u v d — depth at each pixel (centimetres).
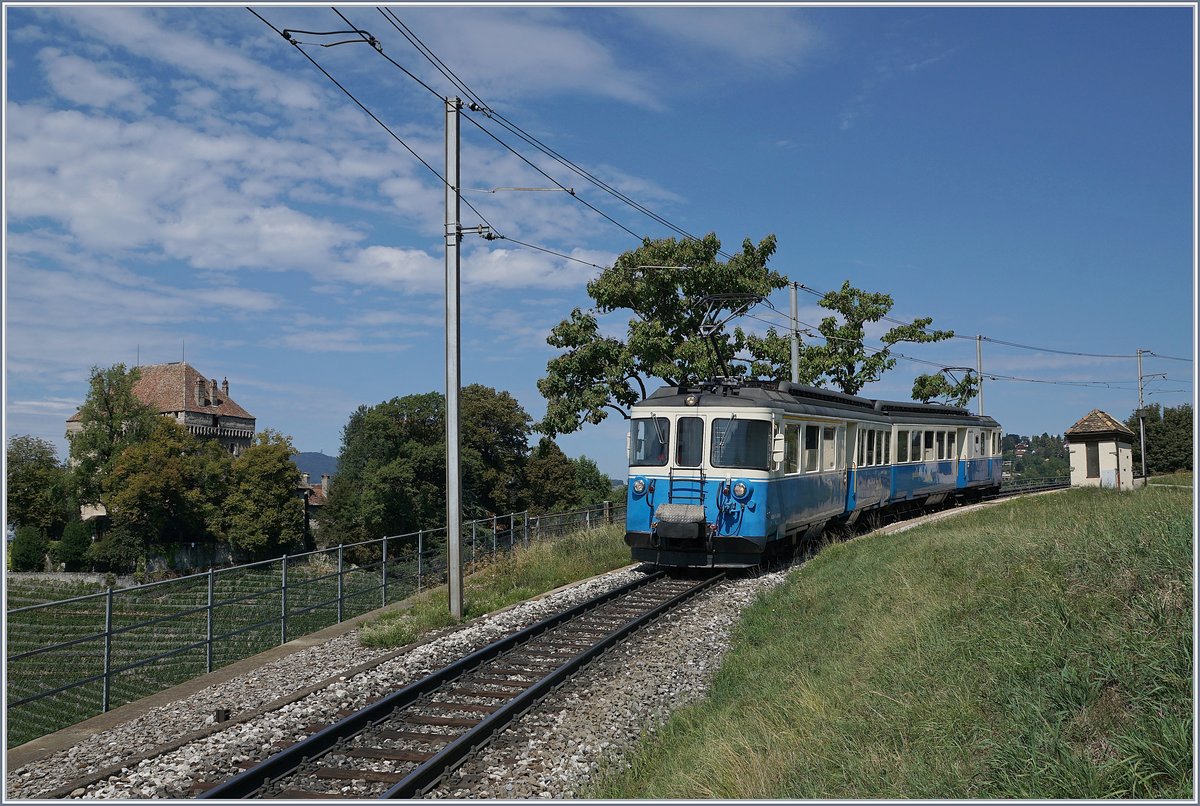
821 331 3569
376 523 6625
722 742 713
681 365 2884
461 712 902
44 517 8250
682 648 1168
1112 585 775
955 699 681
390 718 866
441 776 716
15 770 800
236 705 965
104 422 7894
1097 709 596
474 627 1360
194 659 2492
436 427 6862
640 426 1783
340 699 951
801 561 1884
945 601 955
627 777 713
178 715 946
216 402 11650
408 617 1462
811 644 1022
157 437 7700
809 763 652
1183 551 760
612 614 1405
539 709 895
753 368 3278
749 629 1224
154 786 716
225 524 7700
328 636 1414
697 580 1742
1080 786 514
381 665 1110
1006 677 688
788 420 1814
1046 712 607
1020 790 529
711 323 2903
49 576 7406
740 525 1688
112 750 834
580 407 2947
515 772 732
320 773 723
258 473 7819
